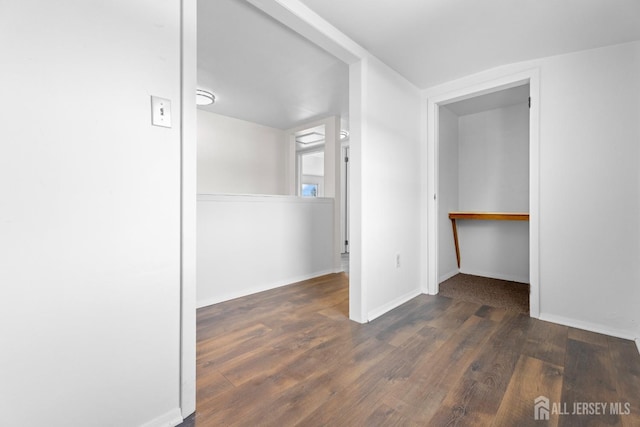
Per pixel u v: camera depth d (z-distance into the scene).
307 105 3.48
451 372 1.49
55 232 0.88
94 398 0.97
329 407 1.23
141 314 1.07
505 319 2.20
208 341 1.86
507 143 3.42
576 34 1.87
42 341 0.87
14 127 0.81
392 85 2.45
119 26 1.00
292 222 3.37
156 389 1.11
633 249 1.89
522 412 1.19
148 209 1.08
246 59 2.36
